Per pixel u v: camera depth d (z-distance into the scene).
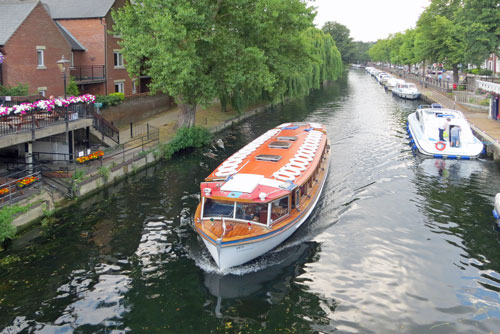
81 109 23.11
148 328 10.82
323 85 78.75
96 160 22.28
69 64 29.77
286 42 32.91
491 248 14.89
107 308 11.61
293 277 13.20
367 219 17.16
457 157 25.89
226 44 27.22
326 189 20.48
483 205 18.64
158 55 24.91
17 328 10.74
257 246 13.56
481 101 41.56
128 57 26.53
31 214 16.38
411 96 54.31
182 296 12.21
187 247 15.02
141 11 26.34
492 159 26.08
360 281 12.94
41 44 27.11
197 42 27.31
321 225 16.59
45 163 21.16
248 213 14.11
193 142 28.59
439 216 17.48
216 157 26.59
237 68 27.28
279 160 18.02
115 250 14.70
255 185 14.75
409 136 32.12
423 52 57.00
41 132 19.20
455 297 12.11
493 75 60.81
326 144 23.30
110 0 34.06
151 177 22.58
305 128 24.84
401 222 16.92
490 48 45.25
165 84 25.72
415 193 20.08
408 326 10.91
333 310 11.59
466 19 46.12
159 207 18.41
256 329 10.83
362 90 69.50
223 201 14.37
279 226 14.06
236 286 12.75
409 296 12.17
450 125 27.45
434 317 11.26
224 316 11.34
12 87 24.34
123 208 18.25
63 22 33.69
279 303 11.91
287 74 31.67
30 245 14.88
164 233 16.02
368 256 14.35
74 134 24.67
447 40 53.44
